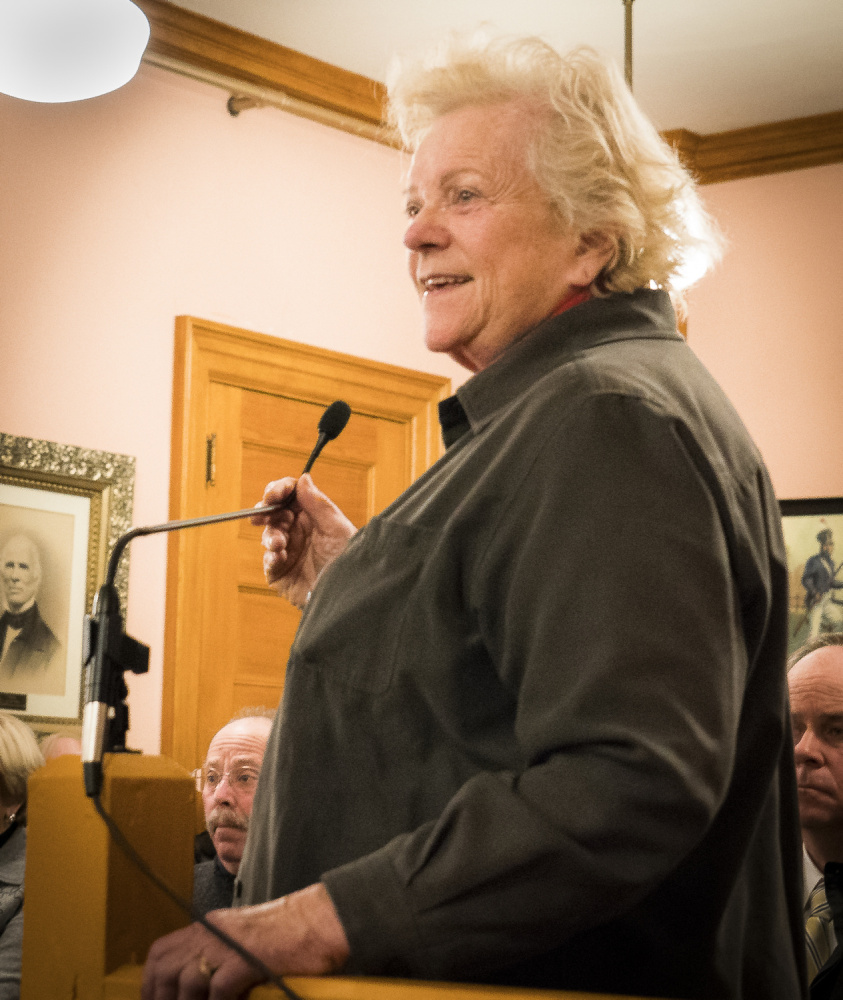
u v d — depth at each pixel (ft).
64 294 15.34
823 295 18.65
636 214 5.16
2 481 14.57
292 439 17.11
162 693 15.51
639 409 4.17
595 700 3.75
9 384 14.84
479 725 4.26
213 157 16.76
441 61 5.61
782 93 18.19
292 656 4.73
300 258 17.40
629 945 4.17
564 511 4.06
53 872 3.81
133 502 15.53
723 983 4.29
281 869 4.40
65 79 13.00
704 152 19.33
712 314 19.12
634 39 16.94
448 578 4.37
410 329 18.42
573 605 3.91
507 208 5.20
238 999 3.44
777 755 4.51
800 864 4.97
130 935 3.76
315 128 17.75
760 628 4.33
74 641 14.87
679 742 3.67
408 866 3.70
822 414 18.37
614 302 5.04
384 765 4.36
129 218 15.97
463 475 4.56
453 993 3.17
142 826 3.86
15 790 12.34
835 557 17.71
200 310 16.39
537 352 4.93
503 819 3.68
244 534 16.52
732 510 4.24
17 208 15.11
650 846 3.62
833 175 18.85
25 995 3.75
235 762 11.27
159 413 15.93
